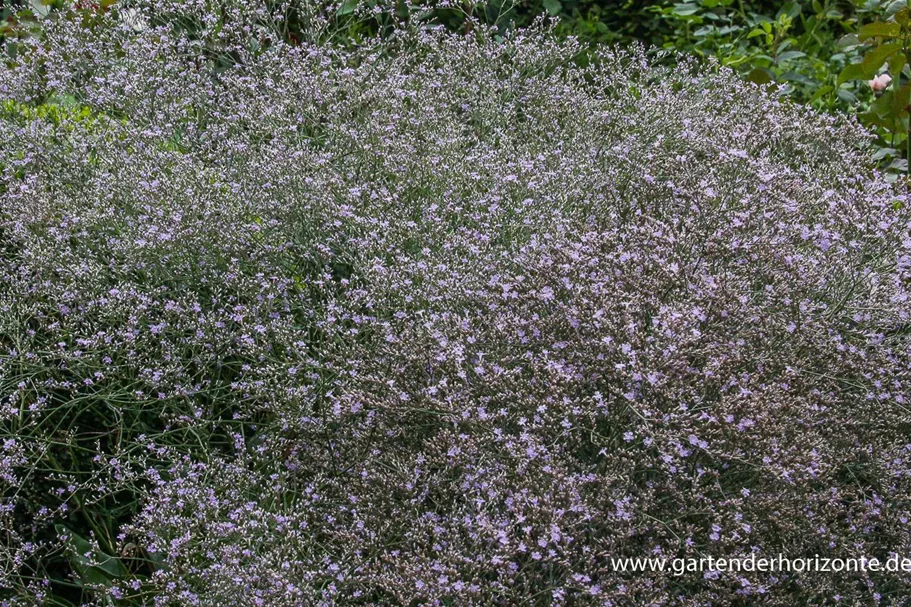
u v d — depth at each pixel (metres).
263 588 2.49
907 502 2.82
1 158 3.73
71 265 3.25
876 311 3.10
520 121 4.90
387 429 2.83
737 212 2.99
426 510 2.77
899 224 3.11
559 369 2.53
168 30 4.40
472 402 2.58
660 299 2.80
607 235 2.91
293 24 5.46
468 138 4.17
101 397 3.05
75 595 3.07
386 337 2.87
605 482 2.41
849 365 2.88
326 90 4.09
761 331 2.86
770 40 6.20
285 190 3.57
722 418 2.43
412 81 4.43
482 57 4.61
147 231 3.29
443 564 2.42
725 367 2.62
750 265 3.00
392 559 2.45
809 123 4.10
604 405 2.49
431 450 2.70
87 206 3.59
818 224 3.25
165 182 3.47
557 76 4.55
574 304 2.74
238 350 3.26
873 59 4.82
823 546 2.66
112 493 2.95
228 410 3.45
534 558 2.30
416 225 3.52
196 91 4.18
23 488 3.08
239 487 2.89
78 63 4.32
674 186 3.39
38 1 5.38
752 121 4.10
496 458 2.63
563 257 2.91
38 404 2.97
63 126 3.82
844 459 2.78
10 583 2.72
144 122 3.97
